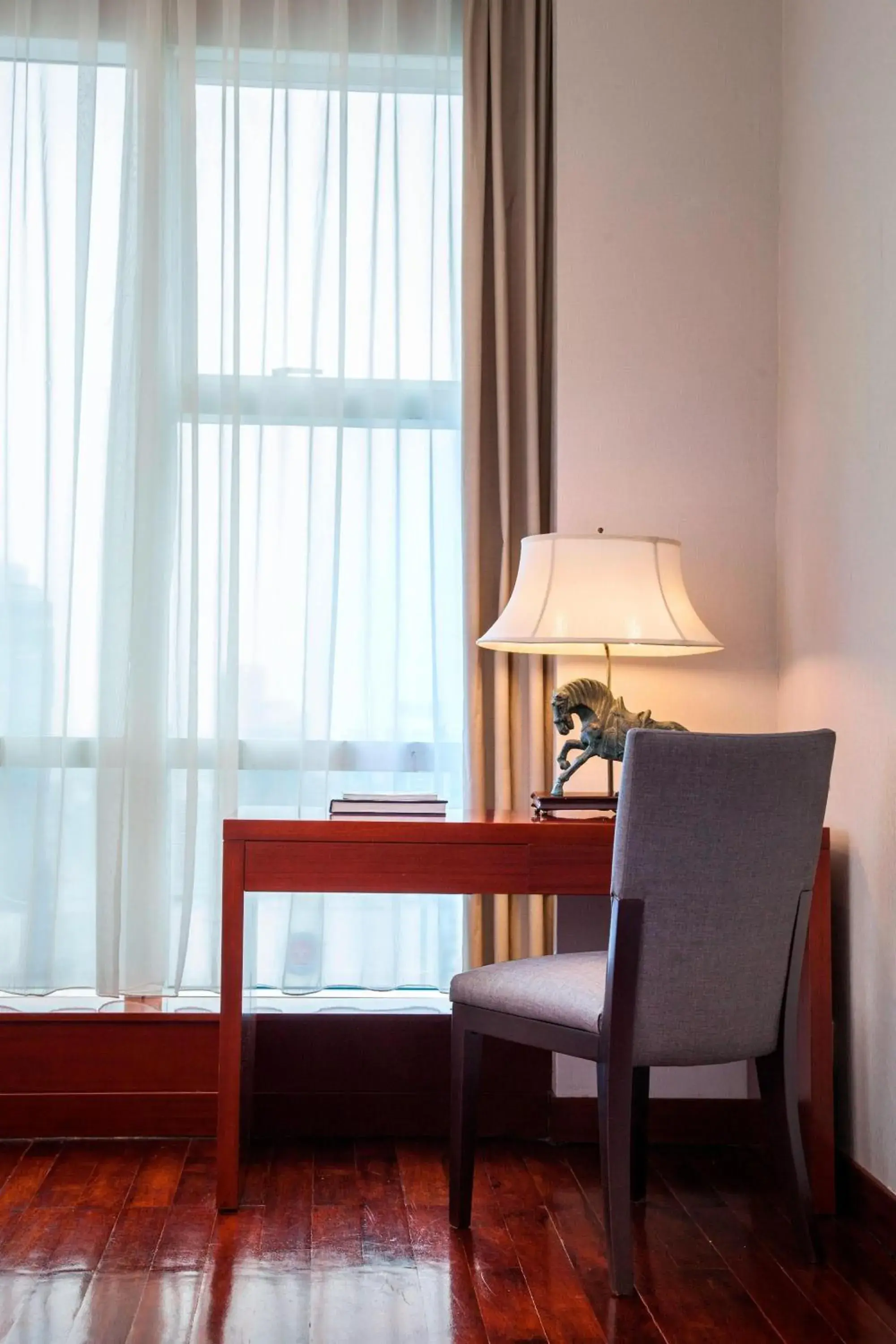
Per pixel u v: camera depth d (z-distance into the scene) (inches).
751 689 112.9
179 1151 105.3
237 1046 91.9
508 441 118.0
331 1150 106.9
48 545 116.9
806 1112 94.7
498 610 119.3
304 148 120.7
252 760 119.0
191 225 117.4
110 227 119.9
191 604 116.6
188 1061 109.3
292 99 120.8
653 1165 104.6
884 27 91.0
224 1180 91.7
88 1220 89.7
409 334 121.1
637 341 113.6
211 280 119.9
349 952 118.6
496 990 87.2
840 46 99.3
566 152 113.9
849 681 96.4
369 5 121.7
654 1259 84.7
